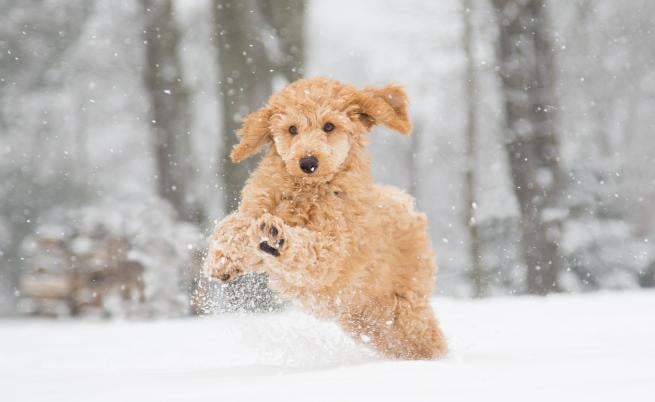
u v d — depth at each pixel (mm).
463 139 32500
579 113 27547
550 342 7633
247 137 6801
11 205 33125
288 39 16641
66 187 33406
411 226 6961
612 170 23109
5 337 12141
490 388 4141
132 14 23859
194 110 26453
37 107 30219
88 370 7336
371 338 6887
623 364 4918
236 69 16453
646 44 30344
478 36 21688
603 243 22375
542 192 19516
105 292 16188
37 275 16875
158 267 15289
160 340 10188
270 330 7281
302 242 5910
